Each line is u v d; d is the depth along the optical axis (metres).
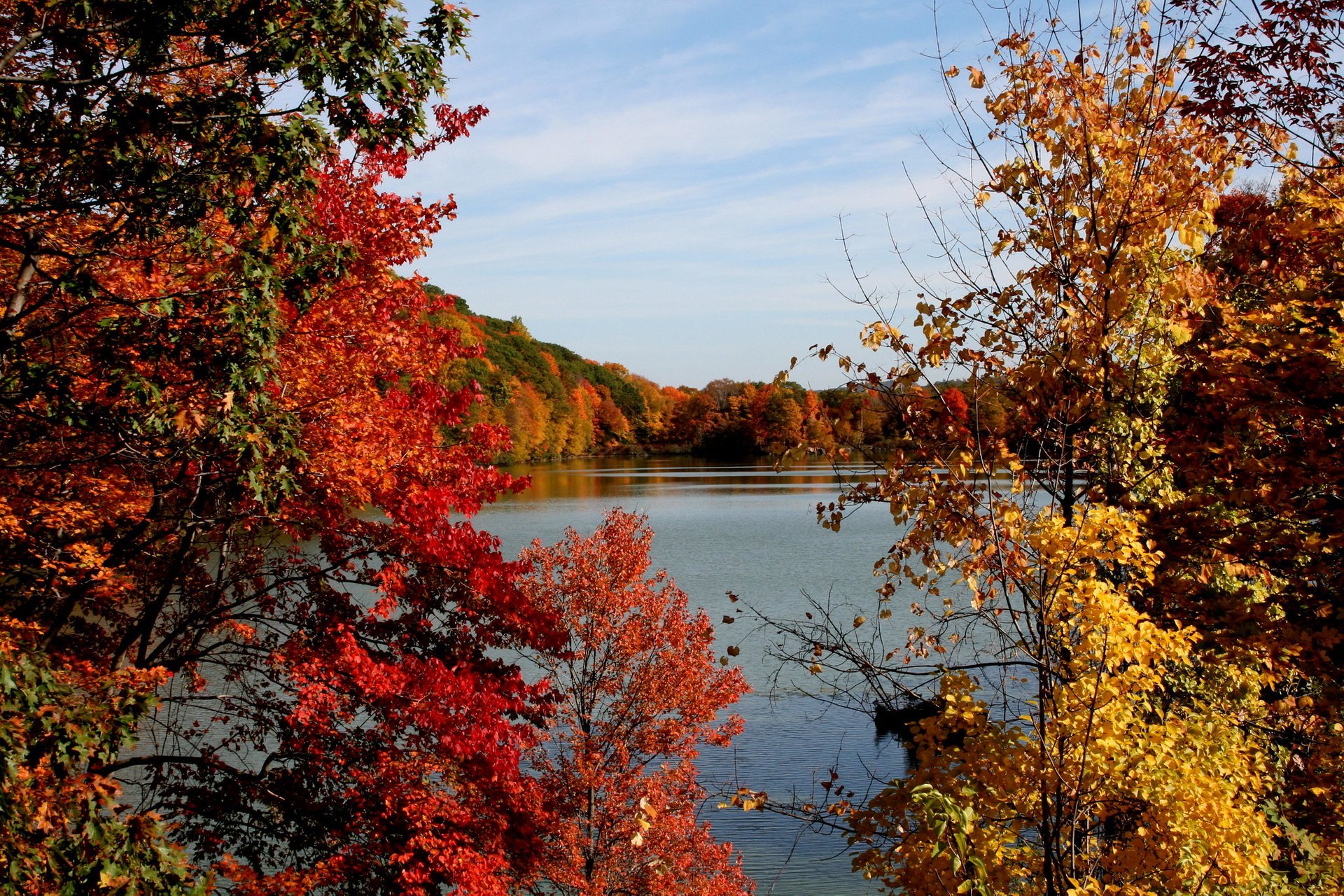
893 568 6.47
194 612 9.81
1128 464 7.27
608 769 14.12
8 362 6.55
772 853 15.86
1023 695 10.48
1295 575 8.19
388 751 9.34
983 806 5.68
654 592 15.54
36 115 6.11
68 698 5.74
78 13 6.04
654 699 14.36
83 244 7.32
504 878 9.45
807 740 19.70
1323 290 8.30
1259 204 9.15
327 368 8.62
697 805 17.17
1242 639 7.69
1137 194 6.66
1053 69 6.77
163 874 5.87
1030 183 6.72
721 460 119.88
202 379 6.54
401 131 7.04
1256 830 5.66
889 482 6.31
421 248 9.30
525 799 10.02
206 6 6.36
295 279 7.03
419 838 8.48
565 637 10.51
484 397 10.52
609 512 15.30
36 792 5.46
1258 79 7.29
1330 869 7.33
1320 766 8.51
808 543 45.72
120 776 12.61
